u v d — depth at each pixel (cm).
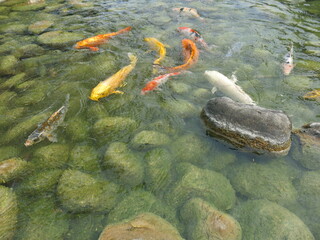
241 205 123
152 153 143
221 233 109
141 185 129
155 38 254
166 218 117
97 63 217
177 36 259
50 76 205
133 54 230
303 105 178
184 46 235
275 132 140
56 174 132
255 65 220
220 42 251
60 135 154
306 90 191
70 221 115
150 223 111
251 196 127
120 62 220
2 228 111
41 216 116
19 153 144
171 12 309
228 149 148
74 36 256
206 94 187
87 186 125
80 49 238
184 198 124
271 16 300
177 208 121
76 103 177
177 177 133
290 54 225
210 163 141
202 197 124
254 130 143
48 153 141
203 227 111
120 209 119
